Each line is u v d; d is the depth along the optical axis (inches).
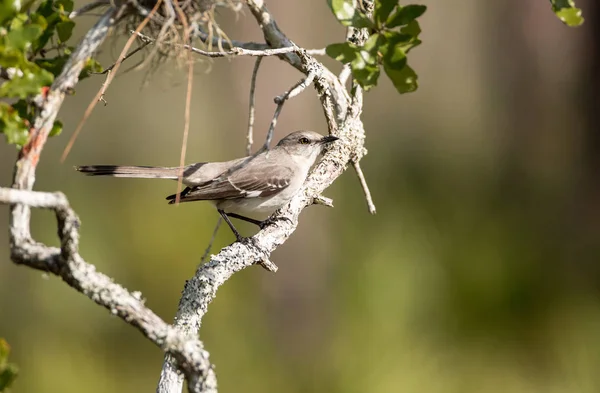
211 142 733.3
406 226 607.2
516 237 617.6
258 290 631.2
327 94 296.4
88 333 578.6
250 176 325.4
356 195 648.4
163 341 166.7
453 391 498.6
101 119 732.0
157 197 625.9
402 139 756.6
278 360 583.2
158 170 315.9
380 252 568.4
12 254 163.8
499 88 771.4
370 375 499.8
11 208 165.0
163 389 205.5
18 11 169.9
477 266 570.3
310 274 650.8
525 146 751.7
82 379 536.7
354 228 609.9
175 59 220.4
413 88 211.5
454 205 648.4
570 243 653.3
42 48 187.3
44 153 703.1
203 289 247.6
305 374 540.1
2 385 159.3
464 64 879.1
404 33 210.5
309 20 741.3
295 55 286.8
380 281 542.6
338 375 512.1
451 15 885.8
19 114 177.8
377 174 690.2
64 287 592.7
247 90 692.7
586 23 743.1
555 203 692.1
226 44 275.9
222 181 325.4
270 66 689.6
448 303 551.5
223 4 213.6
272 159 335.0
